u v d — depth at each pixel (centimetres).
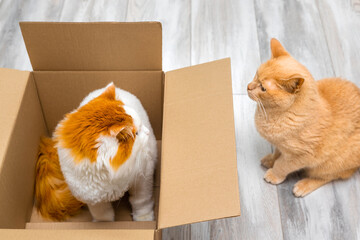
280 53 113
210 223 138
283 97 107
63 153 92
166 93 111
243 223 138
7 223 107
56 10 192
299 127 115
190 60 178
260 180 147
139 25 109
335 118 120
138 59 120
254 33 185
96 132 86
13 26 187
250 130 159
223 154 90
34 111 125
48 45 115
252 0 195
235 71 174
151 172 122
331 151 125
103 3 195
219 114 98
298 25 187
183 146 98
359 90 130
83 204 129
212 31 187
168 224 84
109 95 99
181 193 89
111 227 121
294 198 142
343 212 139
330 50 177
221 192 84
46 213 127
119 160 89
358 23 187
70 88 128
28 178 123
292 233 135
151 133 125
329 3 194
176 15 193
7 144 103
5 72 116
